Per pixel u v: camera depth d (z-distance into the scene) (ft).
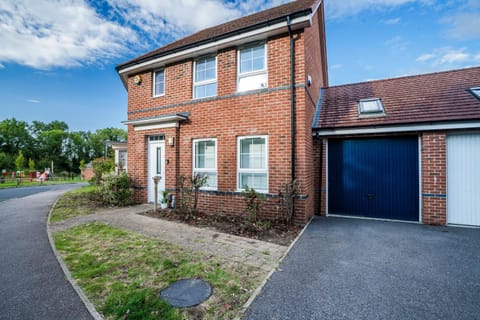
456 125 17.92
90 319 6.98
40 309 7.49
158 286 8.90
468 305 7.86
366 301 8.09
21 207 26.37
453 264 11.18
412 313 7.43
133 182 27.43
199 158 23.94
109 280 9.35
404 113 20.58
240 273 10.13
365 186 21.74
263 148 20.92
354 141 22.22
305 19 18.19
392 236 15.72
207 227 17.51
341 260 11.69
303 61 19.15
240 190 21.25
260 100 20.56
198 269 10.43
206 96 24.00
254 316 7.20
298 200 18.83
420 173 19.74
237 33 20.49
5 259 11.48
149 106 27.25
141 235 15.38
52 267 10.57
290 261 11.53
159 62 25.59
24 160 150.61
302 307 7.71
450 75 24.73
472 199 18.16
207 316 7.14
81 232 15.99
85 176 101.76
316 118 23.94
